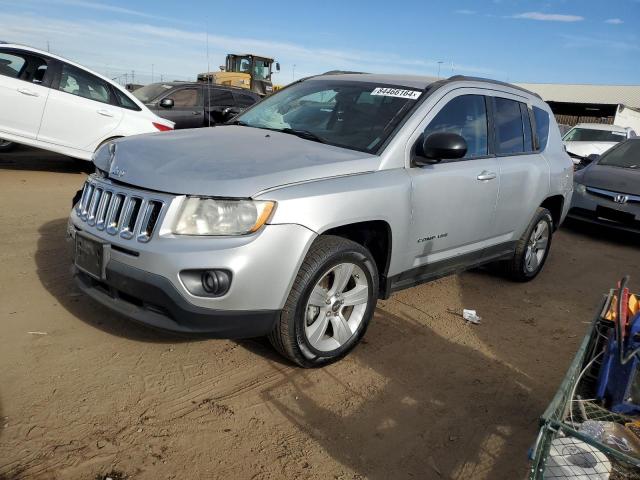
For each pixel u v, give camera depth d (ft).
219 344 11.85
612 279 20.44
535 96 17.75
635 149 28.48
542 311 16.12
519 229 16.66
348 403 10.22
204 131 12.98
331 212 10.19
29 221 19.39
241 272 9.21
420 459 8.96
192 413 9.43
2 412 8.91
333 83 14.67
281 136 12.50
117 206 10.23
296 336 10.39
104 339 11.51
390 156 11.73
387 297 12.53
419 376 11.50
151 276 9.26
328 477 8.29
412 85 13.51
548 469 6.82
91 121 27.45
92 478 7.77
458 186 13.21
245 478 8.09
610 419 8.31
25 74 25.90
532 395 11.31
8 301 12.78
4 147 33.35
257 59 63.26
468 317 14.79
